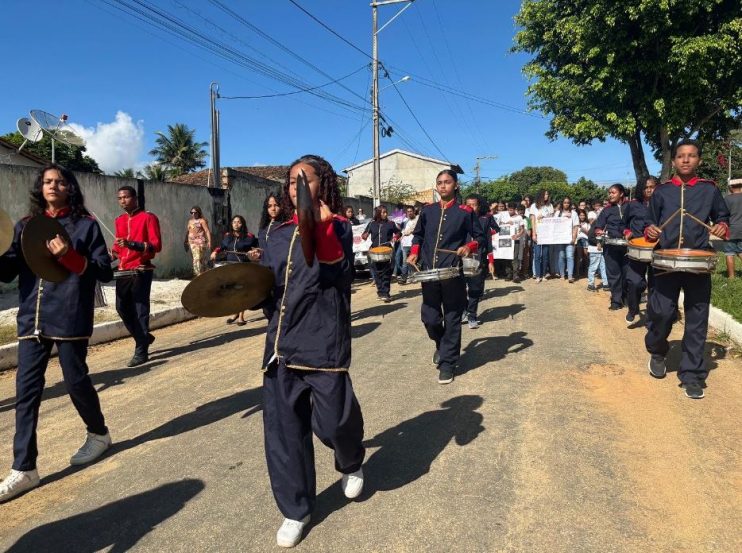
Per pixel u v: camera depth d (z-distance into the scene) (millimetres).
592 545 2615
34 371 3445
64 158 29516
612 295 8594
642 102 16141
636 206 7336
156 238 6426
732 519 2797
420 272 4992
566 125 17938
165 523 2959
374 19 23516
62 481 3512
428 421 4199
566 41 16812
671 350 5926
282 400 2744
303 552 2645
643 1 14188
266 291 2873
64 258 3283
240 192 16828
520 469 3383
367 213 27203
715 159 36656
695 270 4164
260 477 3428
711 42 14422
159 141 55281
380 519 2898
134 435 4219
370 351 6477
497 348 6348
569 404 4445
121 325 7969
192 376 5781
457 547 2635
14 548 2795
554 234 12297
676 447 3605
